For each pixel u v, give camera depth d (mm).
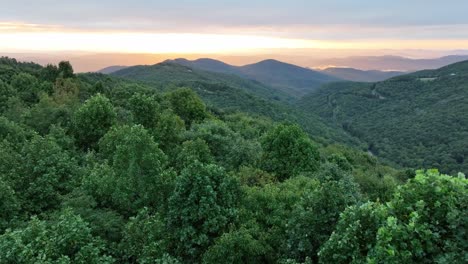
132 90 56531
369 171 51688
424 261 8258
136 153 17188
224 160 29281
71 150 25656
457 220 7988
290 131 27547
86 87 60219
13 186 16828
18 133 25438
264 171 23625
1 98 40969
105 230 14422
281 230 14406
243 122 62812
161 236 13625
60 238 11570
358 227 9359
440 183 8875
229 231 13633
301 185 19516
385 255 8070
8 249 10734
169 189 16531
